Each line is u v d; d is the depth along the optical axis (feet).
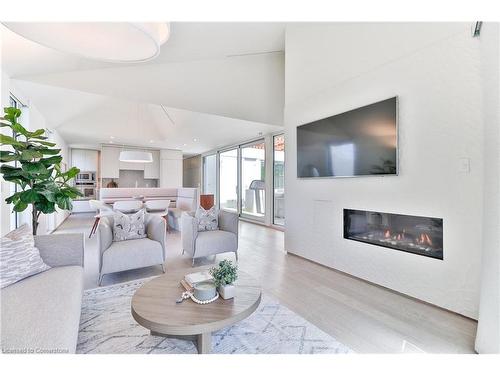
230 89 17.63
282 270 11.00
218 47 14.57
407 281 8.44
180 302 5.70
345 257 10.53
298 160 12.84
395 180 8.74
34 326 4.19
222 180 31.53
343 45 10.71
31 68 10.56
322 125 11.54
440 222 7.77
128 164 30.96
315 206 11.96
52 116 17.08
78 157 30.60
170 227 20.36
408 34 8.42
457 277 7.26
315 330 6.54
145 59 6.28
